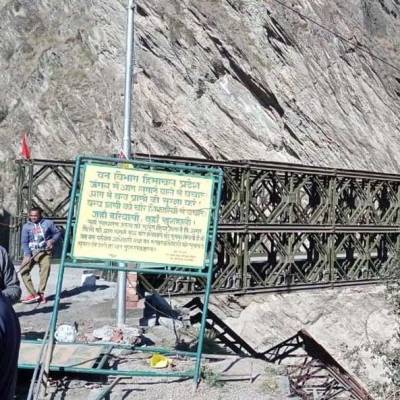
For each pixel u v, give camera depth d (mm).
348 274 17641
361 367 13234
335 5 33094
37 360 6922
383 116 32031
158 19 27453
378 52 34281
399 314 13055
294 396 6809
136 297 10789
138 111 26641
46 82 30812
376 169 29781
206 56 27469
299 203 16250
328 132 29016
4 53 32812
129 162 6801
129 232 6773
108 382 6805
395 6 38219
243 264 15234
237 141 26953
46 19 33156
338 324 16922
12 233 16312
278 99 28156
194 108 26969
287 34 29422
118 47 29453
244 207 15039
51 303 11438
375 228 17875
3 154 30141
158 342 9219
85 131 28828
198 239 6824
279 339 16328
